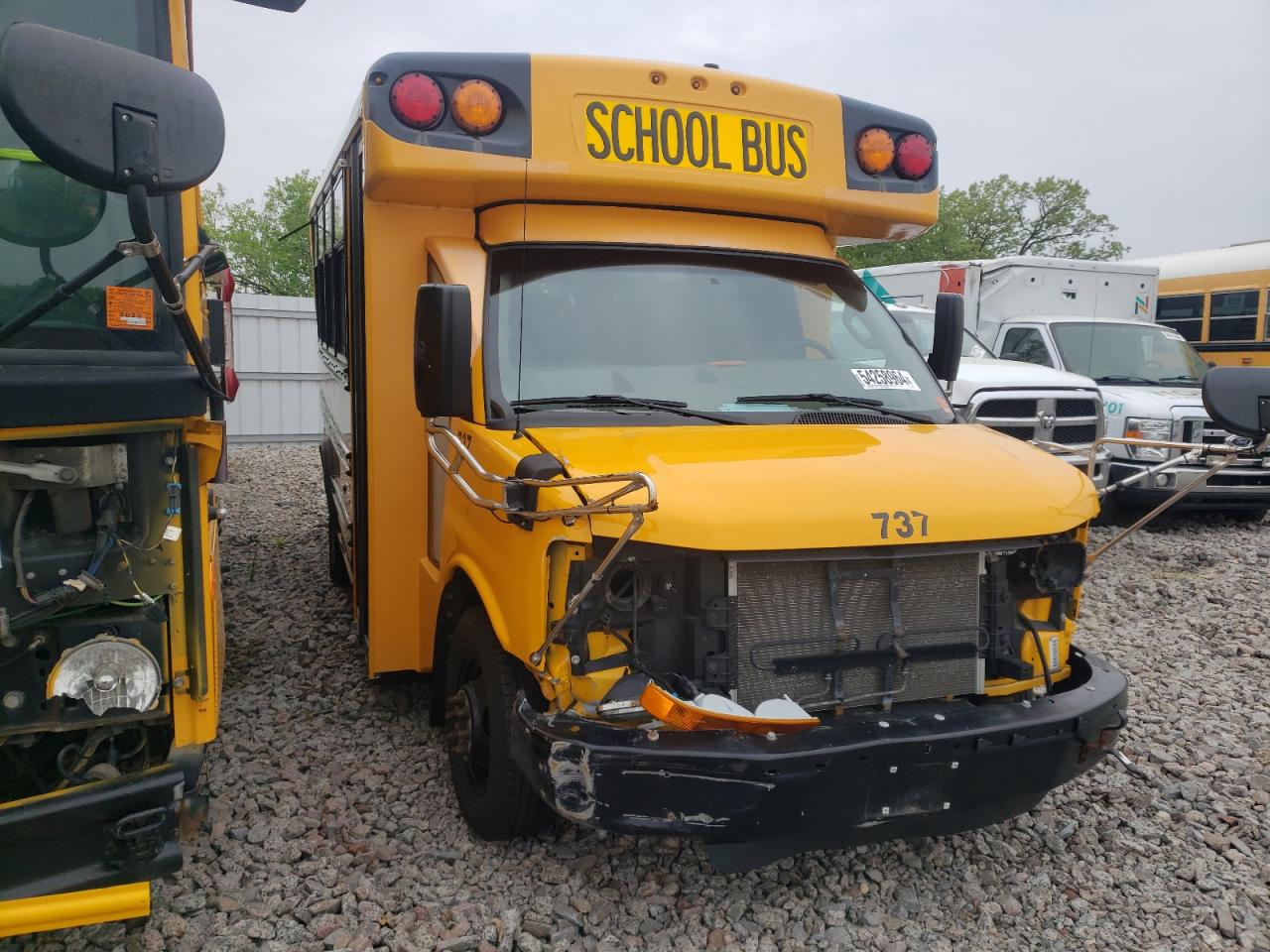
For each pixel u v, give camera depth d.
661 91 4.34
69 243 2.81
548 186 4.30
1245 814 4.36
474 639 3.93
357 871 3.79
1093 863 3.99
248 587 7.80
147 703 2.84
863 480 3.37
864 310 4.77
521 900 3.63
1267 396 3.88
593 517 3.15
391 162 4.09
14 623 2.65
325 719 5.20
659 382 4.12
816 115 4.62
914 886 3.81
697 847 4.00
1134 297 15.02
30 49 2.05
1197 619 7.33
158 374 2.77
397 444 4.77
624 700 3.22
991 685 3.61
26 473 2.62
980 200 49.34
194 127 2.30
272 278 35.19
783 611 3.32
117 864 2.78
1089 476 4.44
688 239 4.59
